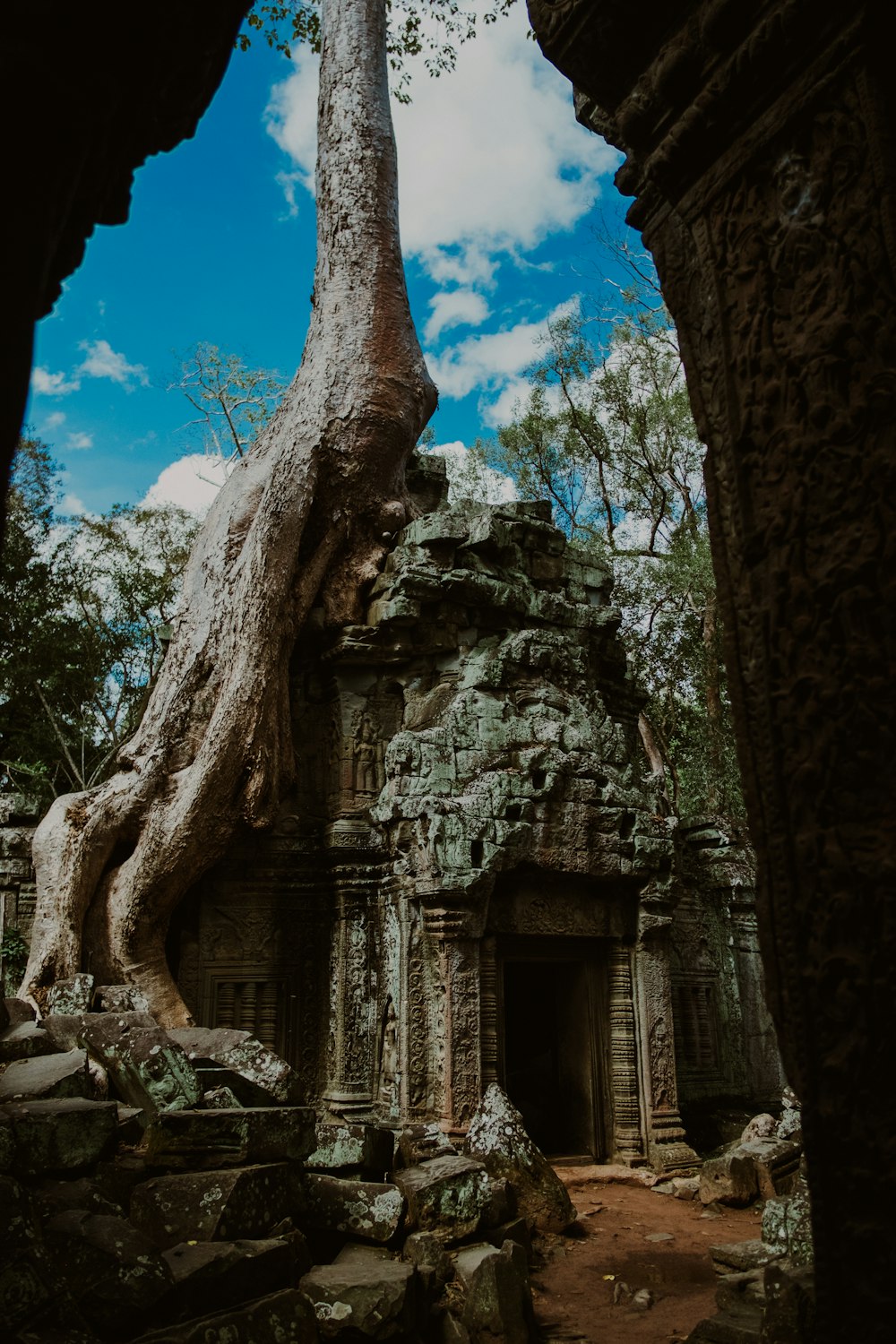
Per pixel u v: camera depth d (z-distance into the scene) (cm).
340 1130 715
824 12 249
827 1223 216
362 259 1431
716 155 282
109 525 2384
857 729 223
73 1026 825
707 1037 1382
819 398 242
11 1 149
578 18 298
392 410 1356
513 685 1255
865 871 218
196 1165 605
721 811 1948
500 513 1357
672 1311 684
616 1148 1145
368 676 1266
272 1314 500
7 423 151
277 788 1157
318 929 1198
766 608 249
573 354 2211
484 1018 1084
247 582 1197
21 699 2255
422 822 1099
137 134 194
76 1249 478
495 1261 625
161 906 1100
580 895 1194
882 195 232
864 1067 213
